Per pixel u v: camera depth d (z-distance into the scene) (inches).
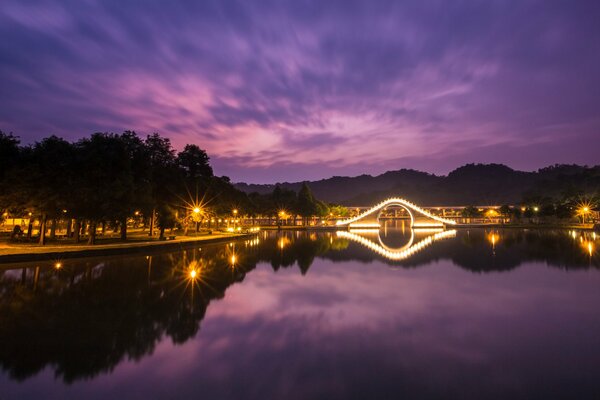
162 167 2000.5
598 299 696.4
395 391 337.1
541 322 548.1
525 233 3275.1
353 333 501.7
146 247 1470.2
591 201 4367.6
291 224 5565.9
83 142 1487.5
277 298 711.1
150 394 331.0
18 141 1355.8
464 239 2546.8
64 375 368.2
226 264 1202.6
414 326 533.0
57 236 2030.0
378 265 1201.4
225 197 2805.1
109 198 1368.1
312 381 356.8
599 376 366.0
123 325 530.0
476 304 663.8
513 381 356.2
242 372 377.7
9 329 506.9
